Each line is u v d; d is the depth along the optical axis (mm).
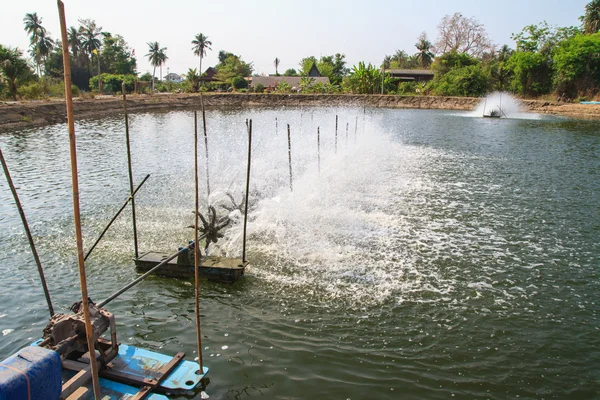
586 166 26484
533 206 18094
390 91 86562
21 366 5633
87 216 16078
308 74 100688
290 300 10367
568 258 12914
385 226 15523
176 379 7066
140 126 46688
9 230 14492
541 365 8266
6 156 27562
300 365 8070
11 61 52062
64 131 40750
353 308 10055
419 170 25469
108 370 7043
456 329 9328
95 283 11070
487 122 53906
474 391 7551
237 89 94875
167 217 16125
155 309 9938
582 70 71188
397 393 7441
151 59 95812
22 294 10469
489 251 13375
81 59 99938
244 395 7266
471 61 87875
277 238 14219
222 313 9797
